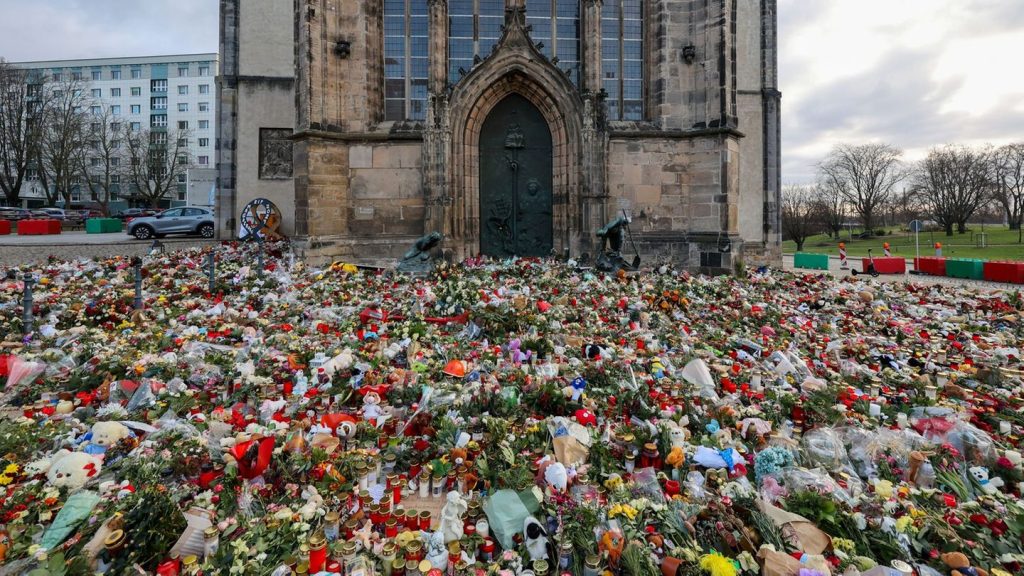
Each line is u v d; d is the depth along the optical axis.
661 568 5.01
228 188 34.94
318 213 23.41
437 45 24.48
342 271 20.88
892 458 7.03
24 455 6.71
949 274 33.50
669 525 5.49
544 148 25.20
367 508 5.90
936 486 6.64
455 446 7.15
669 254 24.42
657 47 24.81
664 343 12.48
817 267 41.44
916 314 17.22
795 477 6.32
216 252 25.11
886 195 103.12
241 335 12.19
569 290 17.66
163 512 5.26
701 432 7.87
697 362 9.94
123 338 11.80
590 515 5.47
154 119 142.12
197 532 5.25
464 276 19.78
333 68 23.95
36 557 4.81
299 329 12.96
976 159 96.75
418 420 7.83
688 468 6.75
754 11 34.69
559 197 24.86
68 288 16.92
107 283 17.75
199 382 9.27
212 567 4.92
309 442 7.14
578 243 24.16
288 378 9.56
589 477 6.51
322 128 23.58
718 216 24.20
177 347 11.28
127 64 141.50
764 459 6.75
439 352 11.31
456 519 5.59
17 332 12.29
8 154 90.12
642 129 24.55
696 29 24.56
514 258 23.64
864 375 10.54
